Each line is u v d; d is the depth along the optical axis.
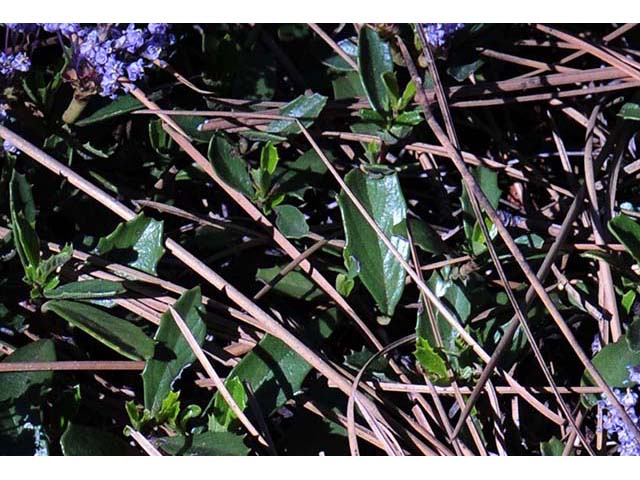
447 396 0.27
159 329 0.26
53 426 0.26
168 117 0.29
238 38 0.30
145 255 0.27
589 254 0.28
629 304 0.28
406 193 0.30
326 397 0.27
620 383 0.27
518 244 0.28
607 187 0.29
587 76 0.30
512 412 0.27
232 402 0.26
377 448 0.27
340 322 0.28
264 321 0.27
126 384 0.27
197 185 0.29
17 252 0.27
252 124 0.29
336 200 0.28
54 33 0.29
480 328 0.27
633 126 0.30
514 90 0.30
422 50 0.29
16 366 0.26
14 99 0.28
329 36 0.30
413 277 0.27
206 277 0.27
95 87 0.27
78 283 0.26
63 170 0.28
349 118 0.30
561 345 0.28
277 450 0.26
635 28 0.31
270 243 0.28
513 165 0.30
